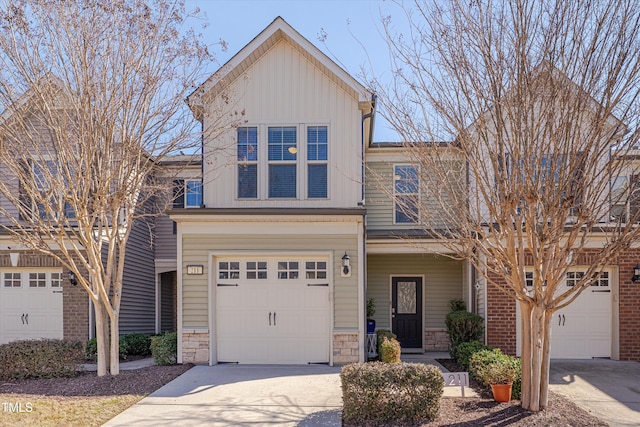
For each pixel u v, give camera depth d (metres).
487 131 7.10
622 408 7.92
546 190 6.61
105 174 9.01
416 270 14.40
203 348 10.81
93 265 9.42
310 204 11.17
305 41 11.04
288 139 11.34
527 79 6.46
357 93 11.13
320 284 11.00
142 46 9.10
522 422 6.73
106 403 7.76
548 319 7.23
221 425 6.83
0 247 12.81
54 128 8.62
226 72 10.79
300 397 8.14
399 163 13.89
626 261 11.89
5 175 11.16
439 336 14.19
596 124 6.33
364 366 7.12
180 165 14.37
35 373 9.42
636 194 7.82
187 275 10.95
